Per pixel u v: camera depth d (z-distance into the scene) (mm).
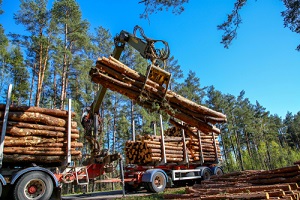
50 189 6699
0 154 6203
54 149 7094
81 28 22828
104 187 25344
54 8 21000
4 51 25031
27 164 7191
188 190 7441
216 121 8109
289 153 43906
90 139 8930
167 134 14281
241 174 8906
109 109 29234
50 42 21484
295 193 5172
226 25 8297
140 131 30016
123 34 8203
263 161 39656
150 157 11141
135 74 6844
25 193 6328
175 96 7348
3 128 6391
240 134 47750
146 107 7152
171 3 7199
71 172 7746
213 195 5836
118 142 32031
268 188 5797
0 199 6199
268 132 49000
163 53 7195
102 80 6594
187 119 7797
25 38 21703
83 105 25922
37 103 19750
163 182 10633
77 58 23609
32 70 26047
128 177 10969
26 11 21047
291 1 8133
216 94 39781
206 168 13031
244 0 7730
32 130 6852
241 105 49625
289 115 71938
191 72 38875
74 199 8734
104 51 28172
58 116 7570
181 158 12266
